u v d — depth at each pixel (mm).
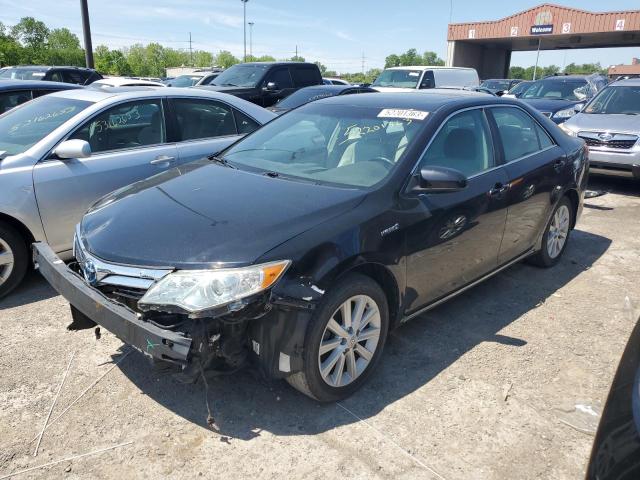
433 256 3359
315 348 2709
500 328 3867
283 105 11055
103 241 2840
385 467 2533
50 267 3043
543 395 3094
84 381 3143
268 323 2578
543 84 13016
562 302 4316
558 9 33438
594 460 1680
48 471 2479
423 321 3953
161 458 2568
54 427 2760
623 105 8984
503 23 35656
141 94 5066
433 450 2648
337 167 3461
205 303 2406
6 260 4164
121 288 2678
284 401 2994
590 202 7852
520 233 4297
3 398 2971
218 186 3311
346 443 2684
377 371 3293
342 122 3854
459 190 3471
